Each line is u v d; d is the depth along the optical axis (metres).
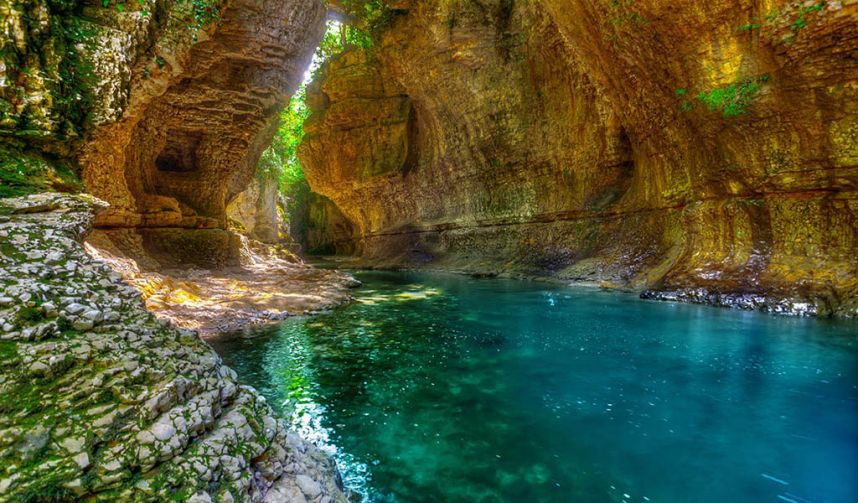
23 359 2.53
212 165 14.65
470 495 3.08
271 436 3.06
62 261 3.65
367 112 26.77
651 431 3.98
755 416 4.19
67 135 5.61
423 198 26.05
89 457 2.18
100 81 6.10
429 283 15.72
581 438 3.89
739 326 7.18
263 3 11.84
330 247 42.34
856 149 7.23
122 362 2.83
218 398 3.07
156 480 2.22
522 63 17.09
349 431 4.03
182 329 3.82
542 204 17.58
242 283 11.39
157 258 11.70
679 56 8.84
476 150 20.47
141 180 12.58
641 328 7.48
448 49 18.42
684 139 10.08
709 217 9.76
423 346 6.78
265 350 6.54
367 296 12.17
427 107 22.75
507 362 5.97
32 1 5.24
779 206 8.46
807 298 7.59
